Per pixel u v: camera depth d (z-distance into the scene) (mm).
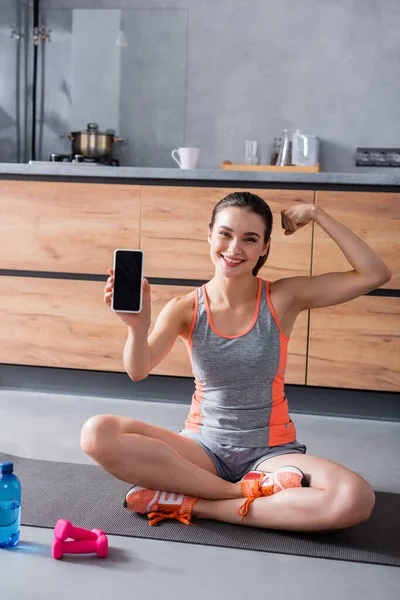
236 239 1839
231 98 3949
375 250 2992
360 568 1637
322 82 3883
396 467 2430
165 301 3148
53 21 4012
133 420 1864
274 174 3006
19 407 3047
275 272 3049
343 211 3000
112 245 3166
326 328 3039
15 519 1688
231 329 1896
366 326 3018
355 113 3873
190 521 1854
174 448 1868
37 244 3217
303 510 1739
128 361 1771
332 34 3861
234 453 1889
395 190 2973
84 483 2111
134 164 4027
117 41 3977
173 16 3943
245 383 1881
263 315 1899
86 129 4027
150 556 1662
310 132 3906
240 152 3959
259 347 1871
